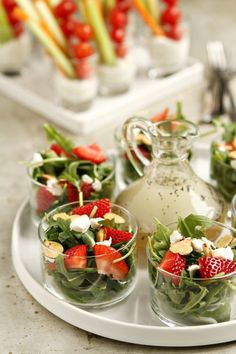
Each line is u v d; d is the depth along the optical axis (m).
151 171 0.69
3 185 0.85
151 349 0.62
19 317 0.66
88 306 0.64
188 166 0.69
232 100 0.96
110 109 0.97
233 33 1.17
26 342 0.63
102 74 1.01
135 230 0.64
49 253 0.62
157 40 1.04
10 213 0.79
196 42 1.15
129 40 1.11
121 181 0.79
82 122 0.94
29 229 0.75
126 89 1.02
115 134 0.77
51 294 0.65
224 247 0.62
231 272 0.59
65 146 0.74
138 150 0.72
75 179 0.70
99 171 0.72
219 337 0.61
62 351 0.62
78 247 0.62
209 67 1.02
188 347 0.62
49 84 1.04
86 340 0.63
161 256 0.61
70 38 0.98
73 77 0.96
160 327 0.61
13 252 0.70
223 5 1.28
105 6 1.04
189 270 0.59
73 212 0.66
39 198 0.71
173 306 0.60
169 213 0.67
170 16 1.03
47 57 1.08
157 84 1.02
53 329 0.65
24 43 1.06
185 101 1.01
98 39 0.98
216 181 0.75
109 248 0.61
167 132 0.70
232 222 0.68
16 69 1.07
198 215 0.63
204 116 0.96
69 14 0.99
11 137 0.95
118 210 0.66
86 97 0.97
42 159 0.73
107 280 0.62
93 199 0.71
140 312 0.64
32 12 0.98
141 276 0.68
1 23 1.04
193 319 0.61
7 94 1.05
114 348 0.62
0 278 0.70
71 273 0.61
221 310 0.60
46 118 0.99
